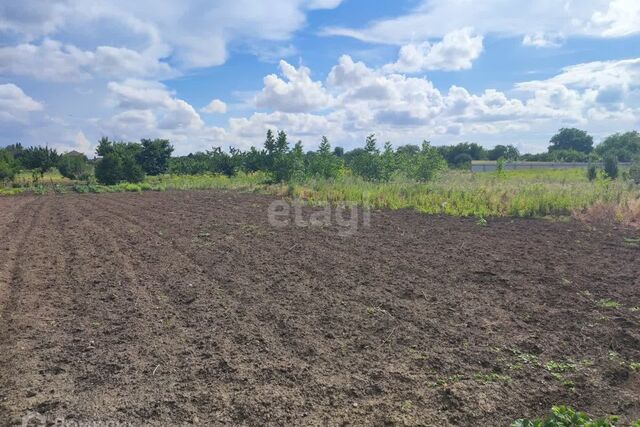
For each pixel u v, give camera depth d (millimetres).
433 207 14984
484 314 5359
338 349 4453
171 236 10664
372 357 4277
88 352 4402
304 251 8867
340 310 5520
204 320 5242
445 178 25938
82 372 3996
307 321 5176
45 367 4086
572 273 7082
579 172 31109
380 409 3432
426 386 3754
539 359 4215
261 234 10781
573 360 4191
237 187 27609
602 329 4867
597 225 11844
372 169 24609
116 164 33594
